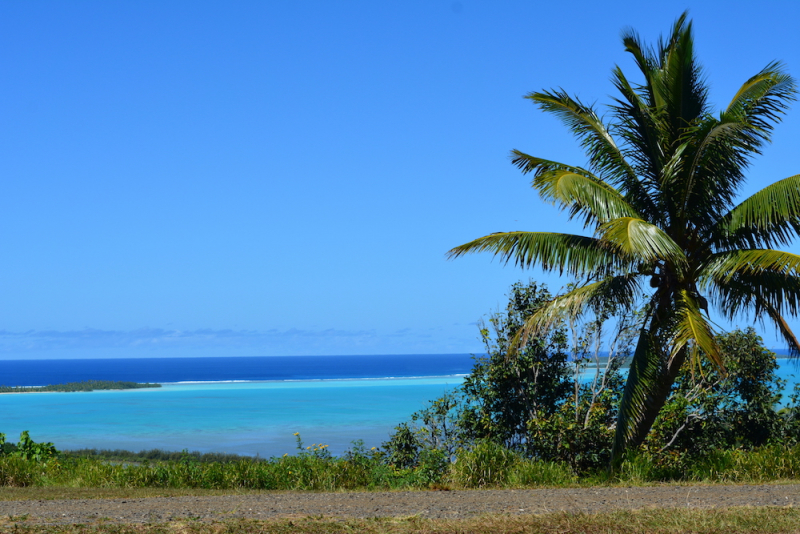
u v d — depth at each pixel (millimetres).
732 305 13422
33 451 16062
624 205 12875
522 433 17172
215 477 13406
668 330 12672
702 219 13656
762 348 16516
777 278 12594
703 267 13047
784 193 11969
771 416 16797
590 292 13297
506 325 17484
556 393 17266
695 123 13484
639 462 12602
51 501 9203
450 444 16344
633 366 13617
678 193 13539
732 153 12883
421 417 17094
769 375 16953
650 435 14453
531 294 17594
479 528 6738
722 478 12086
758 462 12273
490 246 13625
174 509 8289
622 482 11805
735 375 15898
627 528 6676
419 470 13258
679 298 13000
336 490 12680
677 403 14977
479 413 17047
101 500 9359
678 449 15469
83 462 14969
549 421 15125
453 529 6699
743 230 13047
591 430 14844
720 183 13320
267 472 13805
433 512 7988
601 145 14195
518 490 10703
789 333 14000
